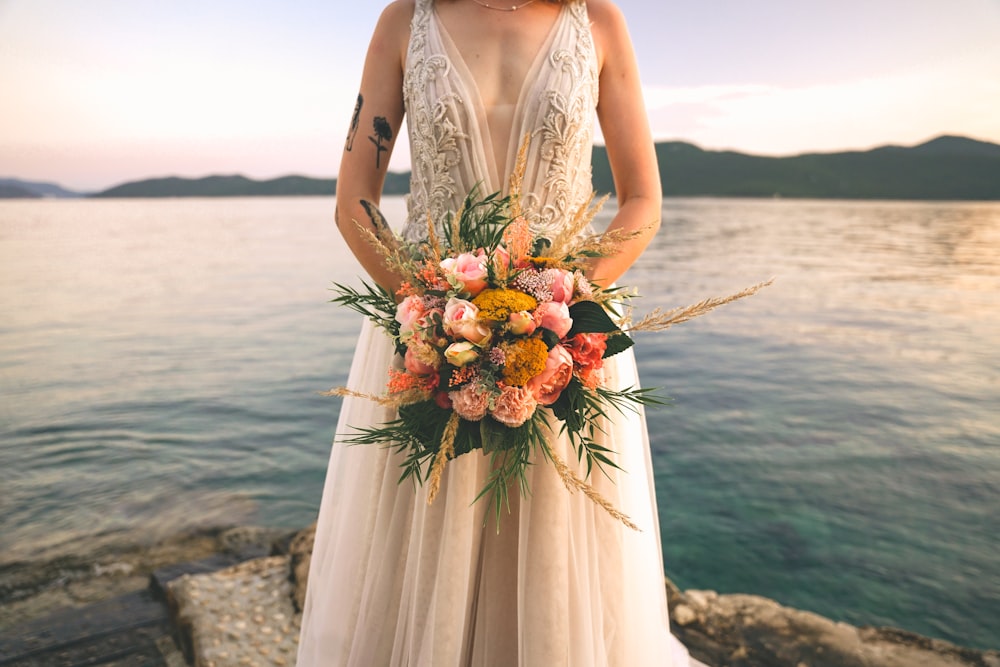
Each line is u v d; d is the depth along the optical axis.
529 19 1.34
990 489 9.20
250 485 8.69
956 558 7.07
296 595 2.62
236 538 5.65
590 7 1.40
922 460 10.52
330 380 15.32
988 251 59.47
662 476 9.46
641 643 1.42
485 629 1.34
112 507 7.39
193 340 20.25
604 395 1.19
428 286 1.14
